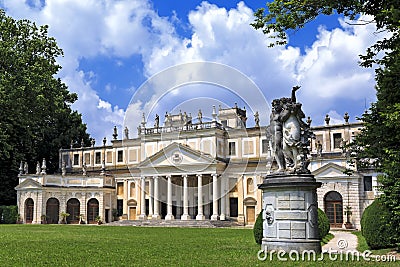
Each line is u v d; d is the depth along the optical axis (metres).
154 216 58.31
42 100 42.50
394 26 13.11
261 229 21.92
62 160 74.88
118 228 44.53
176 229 42.72
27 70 42.53
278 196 15.87
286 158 16.23
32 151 66.94
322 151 57.16
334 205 49.84
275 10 14.39
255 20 14.90
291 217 15.54
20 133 56.75
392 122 14.12
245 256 15.85
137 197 66.75
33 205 61.72
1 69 42.00
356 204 48.59
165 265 13.88
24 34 45.09
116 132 71.56
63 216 62.41
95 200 65.31
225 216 58.03
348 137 56.12
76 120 79.25
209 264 13.88
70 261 15.08
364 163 20.02
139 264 14.21
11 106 40.62
